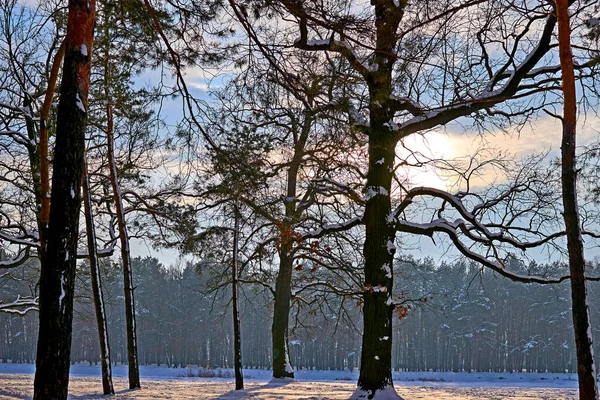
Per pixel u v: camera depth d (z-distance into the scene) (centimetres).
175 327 8100
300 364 8331
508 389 2602
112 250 2280
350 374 6456
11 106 1866
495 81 1521
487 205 1716
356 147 1071
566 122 1085
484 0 972
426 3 1034
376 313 1447
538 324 8025
